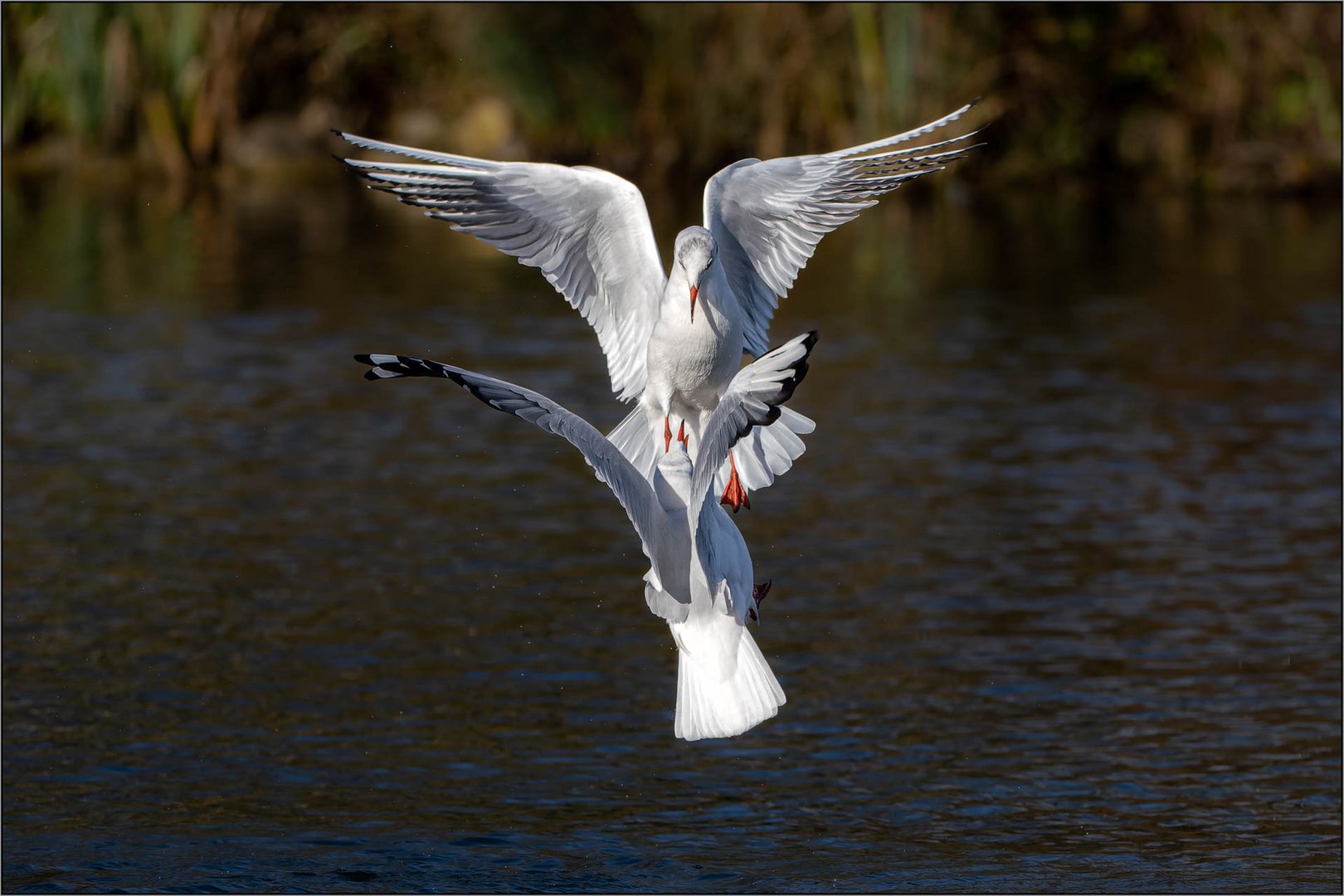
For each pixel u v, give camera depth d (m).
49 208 35.22
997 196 40.41
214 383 21.28
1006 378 21.98
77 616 13.60
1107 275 29.83
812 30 38.66
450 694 12.33
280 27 40.97
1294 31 40.12
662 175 39.28
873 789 10.99
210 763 11.22
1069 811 10.67
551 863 10.02
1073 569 14.90
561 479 17.75
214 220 34.88
